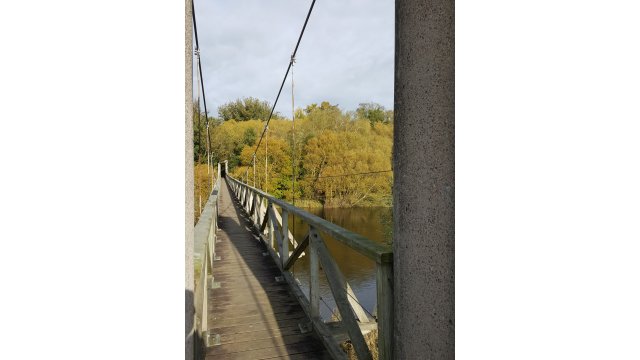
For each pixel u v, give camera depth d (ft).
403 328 3.07
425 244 2.77
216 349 6.59
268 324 7.63
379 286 3.92
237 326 7.54
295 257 9.43
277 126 113.80
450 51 2.64
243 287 10.02
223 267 12.05
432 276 2.70
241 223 21.90
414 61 2.83
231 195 43.60
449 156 2.59
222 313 8.21
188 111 3.40
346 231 5.33
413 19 2.85
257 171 77.46
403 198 3.03
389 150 78.38
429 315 2.74
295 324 7.63
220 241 16.34
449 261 2.56
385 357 3.79
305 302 8.44
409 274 2.96
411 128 2.89
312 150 76.59
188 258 3.44
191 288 3.59
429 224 2.72
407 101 2.93
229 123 127.85
